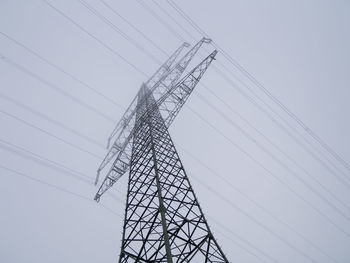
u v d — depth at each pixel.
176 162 10.63
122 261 6.90
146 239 6.69
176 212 7.55
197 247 6.81
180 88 16.33
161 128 13.11
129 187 9.77
